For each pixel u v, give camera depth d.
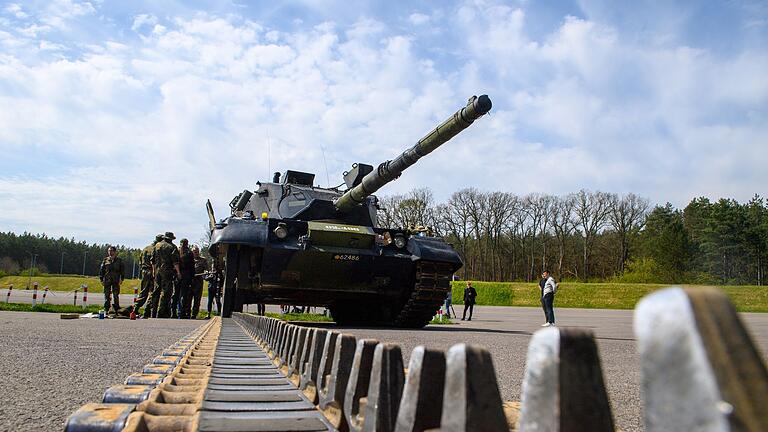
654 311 0.61
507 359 7.14
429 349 1.37
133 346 7.69
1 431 2.92
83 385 4.41
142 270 19.91
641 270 74.75
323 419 2.29
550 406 0.85
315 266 13.48
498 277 89.81
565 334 0.88
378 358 1.70
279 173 16.55
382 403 1.65
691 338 0.58
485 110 10.40
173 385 3.18
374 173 12.94
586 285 60.22
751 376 0.57
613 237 87.19
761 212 84.62
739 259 79.50
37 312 19.00
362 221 15.07
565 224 87.88
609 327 19.91
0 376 4.83
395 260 13.61
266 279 13.43
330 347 2.58
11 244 165.00
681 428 0.57
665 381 0.59
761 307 51.66
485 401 1.07
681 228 79.75
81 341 8.30
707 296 0.60
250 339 6.90
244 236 13.15
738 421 0.54
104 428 1.96
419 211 85.00
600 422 0.85
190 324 14.25
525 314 37.00
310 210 14.58
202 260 21.39
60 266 173.62
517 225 89.38
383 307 15.66
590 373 0.87
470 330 14.48
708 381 0.56
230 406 2.55
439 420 1.34
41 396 3.94
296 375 3.36
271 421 2.26
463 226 88.75
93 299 40.78
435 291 13.73
